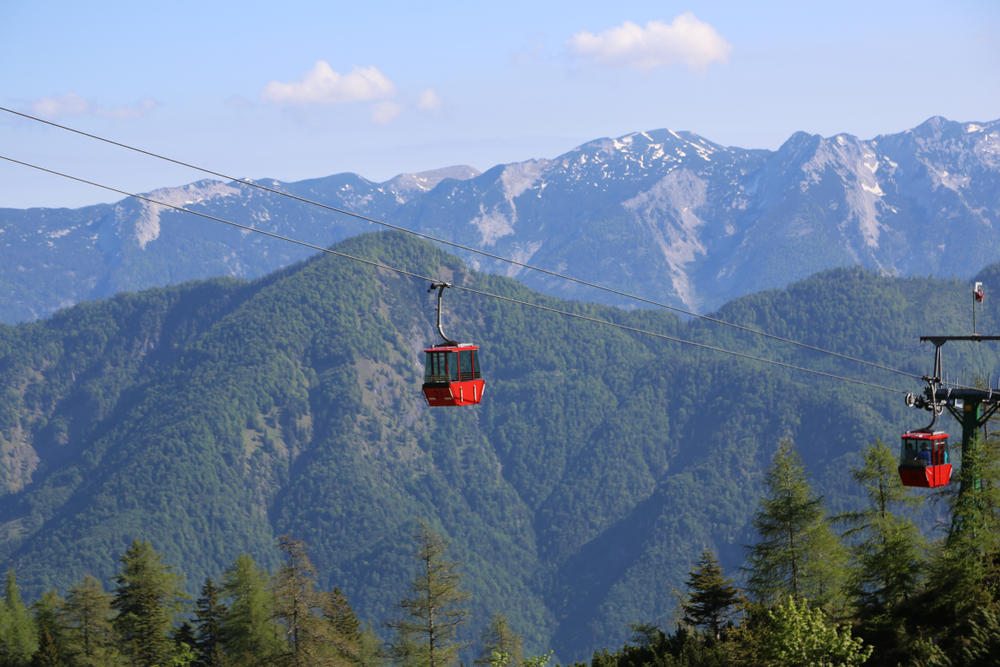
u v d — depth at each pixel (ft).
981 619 142.61
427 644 300.40
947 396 158.20
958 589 158.81
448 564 299.58
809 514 219.61
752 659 177.99
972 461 162.50
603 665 229.04
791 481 225.56
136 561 338.13
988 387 168.35
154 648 328.70
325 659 289.74
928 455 147.33
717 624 227.20
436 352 111.96
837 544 217.97
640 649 236.02
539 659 200.34
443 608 301.22
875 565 182.39
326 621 322.14
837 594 211.20
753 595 225.35
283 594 290.76
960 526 164.86
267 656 318.24
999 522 164.76
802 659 134.62
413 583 299.38
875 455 207.72
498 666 200.75
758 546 228.84
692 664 198.59
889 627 170.40
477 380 113.50
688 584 231.91
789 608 139.13
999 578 159.02
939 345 152.97
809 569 221.05
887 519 203.82
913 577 179.73
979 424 162.40
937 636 156.56
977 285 147.95
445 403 112.27
